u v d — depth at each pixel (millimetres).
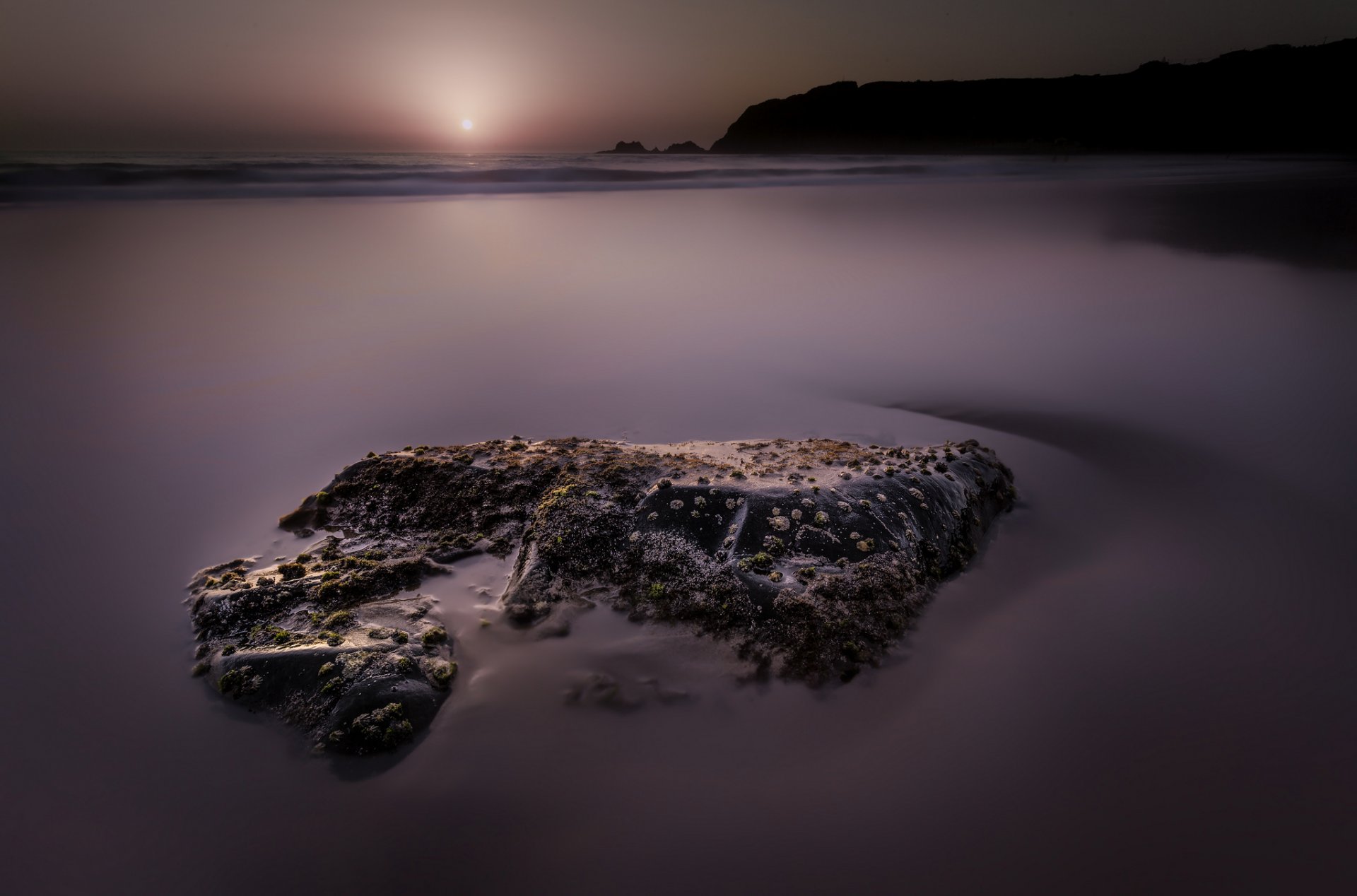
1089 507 5320
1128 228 19938
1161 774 3123
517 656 3609
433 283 12594
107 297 11047
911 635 3822
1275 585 4402
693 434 6629
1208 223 20625
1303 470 6020
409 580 4059
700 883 2660
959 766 3150
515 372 8359
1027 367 8711
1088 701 3500
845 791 3027
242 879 2650
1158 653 3822
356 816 2875
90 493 5367
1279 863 2750
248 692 3336
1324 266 14523
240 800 2922
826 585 3840
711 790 3027
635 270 14070
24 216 17031
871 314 11250
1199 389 7973
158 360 8469
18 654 3643
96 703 3350
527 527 4434
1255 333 10062
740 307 11562
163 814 2867
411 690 3295
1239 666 3732
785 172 39750
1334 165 54062
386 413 7059
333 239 16125
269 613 3783
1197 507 5379
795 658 3586
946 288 12945
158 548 4645
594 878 2670
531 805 2936
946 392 7910
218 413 6992
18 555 4523
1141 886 2670
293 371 8227
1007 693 3527
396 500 4805
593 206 23656
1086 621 4055
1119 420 7121
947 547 4469
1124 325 10555
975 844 2826
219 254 14148
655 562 4039
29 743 3148
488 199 24469
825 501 4309
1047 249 16750
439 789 2979
